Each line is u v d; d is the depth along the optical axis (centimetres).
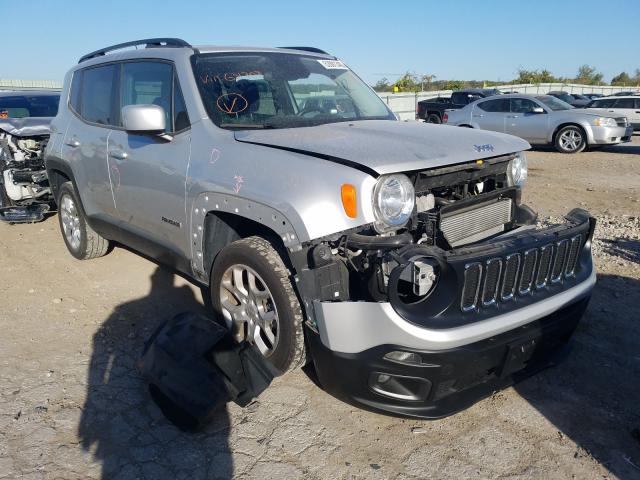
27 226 720
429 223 308
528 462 267
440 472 261
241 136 335
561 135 1467
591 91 4388
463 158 308
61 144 520
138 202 412
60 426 296
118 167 425
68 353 377
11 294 487
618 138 1429
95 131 466
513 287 288
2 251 615
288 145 310
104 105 465
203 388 285
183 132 367
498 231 357
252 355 307
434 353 261
